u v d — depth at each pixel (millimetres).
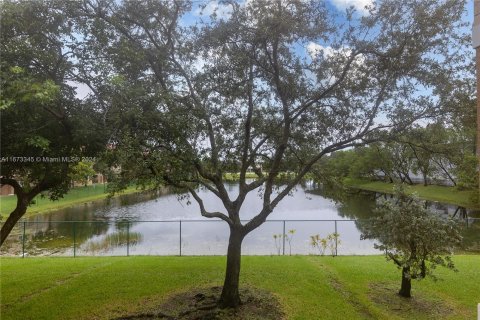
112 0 7797
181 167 7105
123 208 36875
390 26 8008
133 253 15891
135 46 7930
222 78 8570
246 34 8203
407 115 8391
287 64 8969
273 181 9836
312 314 7984
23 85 5297
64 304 8602
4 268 11938
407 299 8992
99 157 6906
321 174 10156
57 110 6773
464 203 33438
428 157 9125
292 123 9555
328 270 11516
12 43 6332
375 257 13547
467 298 9047
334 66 8742
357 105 8891
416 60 7906
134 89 6773
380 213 9633
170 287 9828
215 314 7973
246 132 8898
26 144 6203
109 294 9266
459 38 7652
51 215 33094
